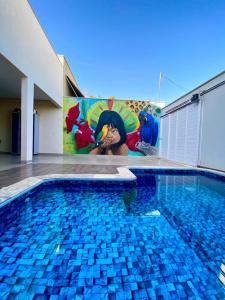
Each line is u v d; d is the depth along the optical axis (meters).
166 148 9.91
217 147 5.82
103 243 2.13
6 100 10.27
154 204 3.55
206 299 1.39
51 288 1.45
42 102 10.98
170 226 2.61
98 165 6.50
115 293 1.42
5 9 4.66
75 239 2.21
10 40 4.96
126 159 9.26
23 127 6.21
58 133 11.19
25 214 2.92
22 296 1.36
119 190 4.37
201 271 1.70
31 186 3.41
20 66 5.59
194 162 6.92
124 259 1.84
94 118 11.51
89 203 3.48
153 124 11.78
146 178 5.81
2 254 1.88
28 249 1.97
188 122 7.52
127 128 11.70
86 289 1.45
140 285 1.51
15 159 7.34
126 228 2.52
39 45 7.19
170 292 1.44
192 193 4.33
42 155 10.37
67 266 1.71
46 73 8.20
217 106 5.84
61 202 3.48
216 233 2.43
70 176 4.31
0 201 2.58
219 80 5.73
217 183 5.25
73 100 11.34
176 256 1.92
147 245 2.11
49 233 2.34
